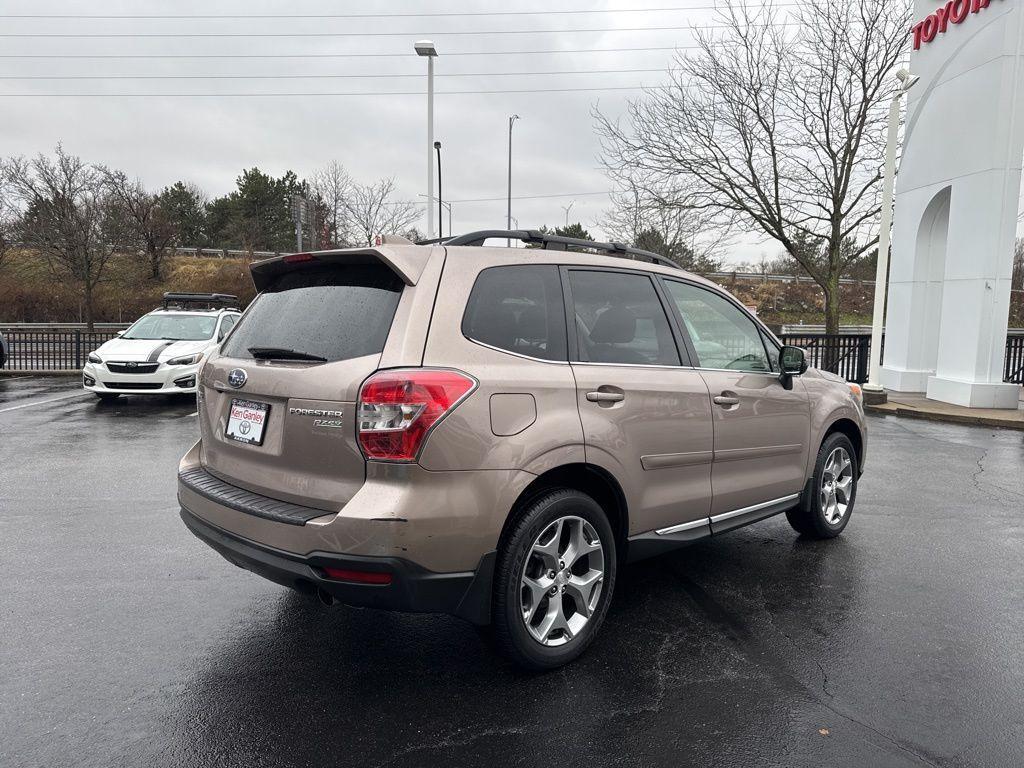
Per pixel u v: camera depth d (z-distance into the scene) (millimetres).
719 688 2979
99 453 7773
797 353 4332
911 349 14320
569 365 3188
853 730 2674
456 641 3410
